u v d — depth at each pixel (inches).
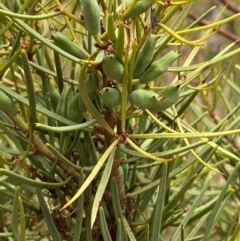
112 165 9.9
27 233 11.4
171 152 10.0
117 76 9.1
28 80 9.1
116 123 9.9
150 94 9.1
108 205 10.9
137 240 11.1
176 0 9.2
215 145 10.1
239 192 15.0
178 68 10.3
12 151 10.6
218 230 15.2
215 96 14.7
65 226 11.0
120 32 8.7
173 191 13.6
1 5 9.2
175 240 10.9
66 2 10.8
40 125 9.3
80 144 10.7
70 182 10.8
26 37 11.7
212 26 9.3
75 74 11.6
